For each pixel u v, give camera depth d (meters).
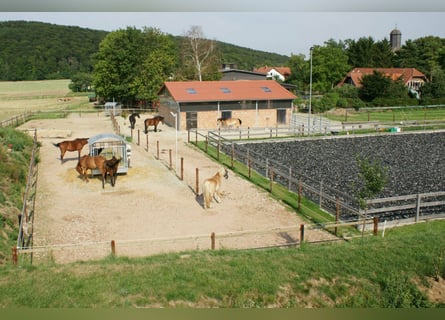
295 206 18.52
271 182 20.48
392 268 11.78
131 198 19.69
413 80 75.12
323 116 52.56
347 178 22.75
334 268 11.61
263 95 42.06
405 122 40.75
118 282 10.29
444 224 16.47
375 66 87.75
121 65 62.12
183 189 21.08
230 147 28.53
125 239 15.07
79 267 11.38
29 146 28.58
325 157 28.39
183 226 16.33
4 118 50.00
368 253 12.58
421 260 12.27
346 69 79.69
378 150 30.83
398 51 93.94
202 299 9.84
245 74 71.12
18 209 17.25
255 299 10.08
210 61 65.25
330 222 16.44
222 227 16.25
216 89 42.25
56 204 18.69
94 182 22.09
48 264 11.90
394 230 15.83
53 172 23.92
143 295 9.77
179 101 39.28
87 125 42.62
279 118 43.09
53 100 80.94
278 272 11.20
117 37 63.28
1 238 14.10
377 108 55.59
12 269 11.30
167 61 59.31
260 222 16.78
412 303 10.59
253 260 11.95
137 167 25.08
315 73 76.44
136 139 34.62
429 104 62.72
